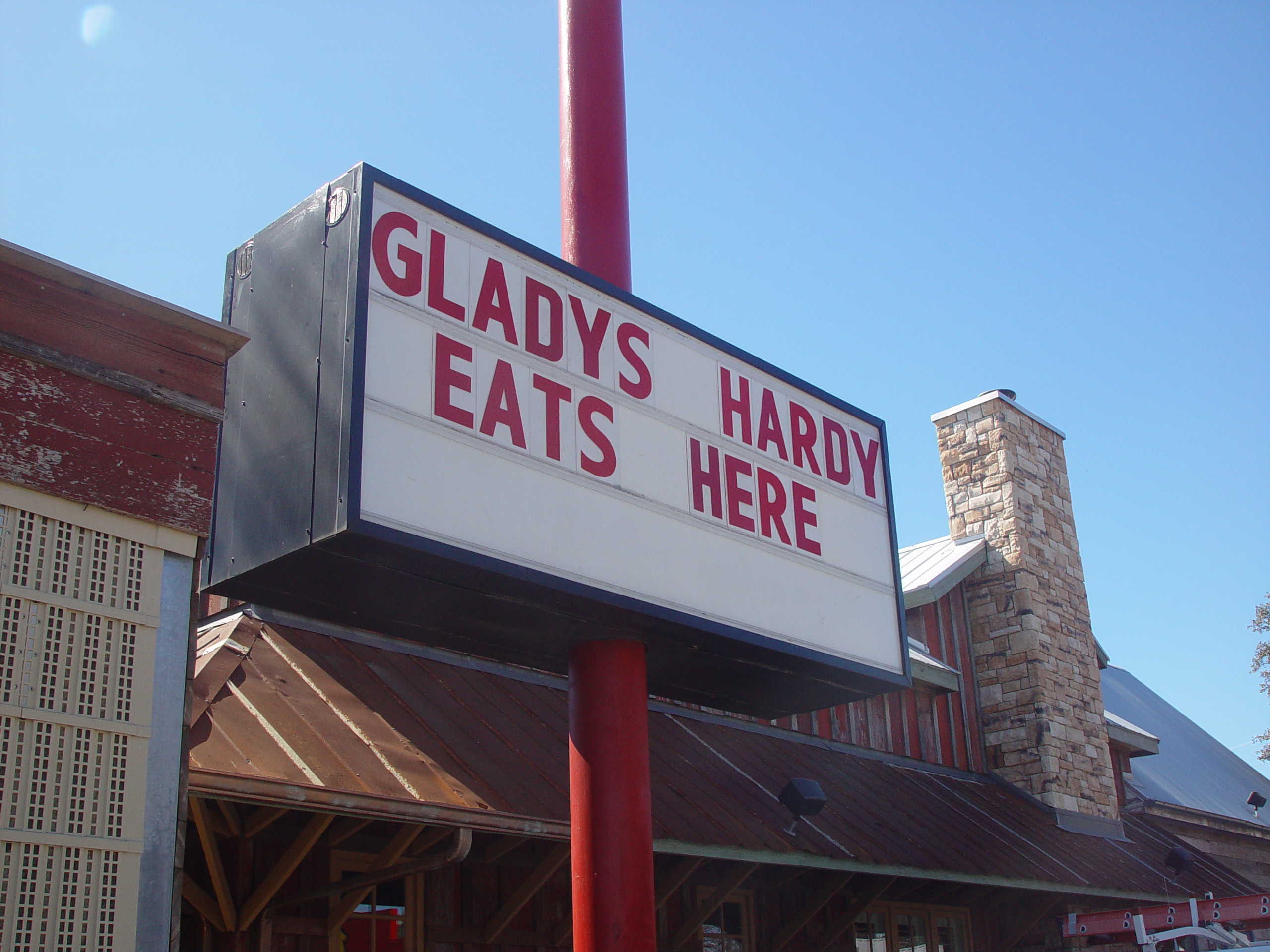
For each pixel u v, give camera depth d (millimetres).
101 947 4469
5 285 4820
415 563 6195
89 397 5000
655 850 9734
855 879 13977
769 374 8828
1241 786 27938
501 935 10094
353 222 6398
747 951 12422
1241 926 18828
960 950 15727
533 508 6742
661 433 7738
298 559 6086
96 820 4578
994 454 20969
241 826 8297
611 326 7672
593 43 8852
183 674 5082
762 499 8328
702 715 13539
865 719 16469
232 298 6980
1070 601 20984
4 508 4617
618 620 7184
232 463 6547
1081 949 16906
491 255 7051
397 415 6223
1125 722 22969
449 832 8266
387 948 9297
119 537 4973
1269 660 22516
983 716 19484
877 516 9375
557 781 9547
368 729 8797
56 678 4602
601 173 8508
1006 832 15930
